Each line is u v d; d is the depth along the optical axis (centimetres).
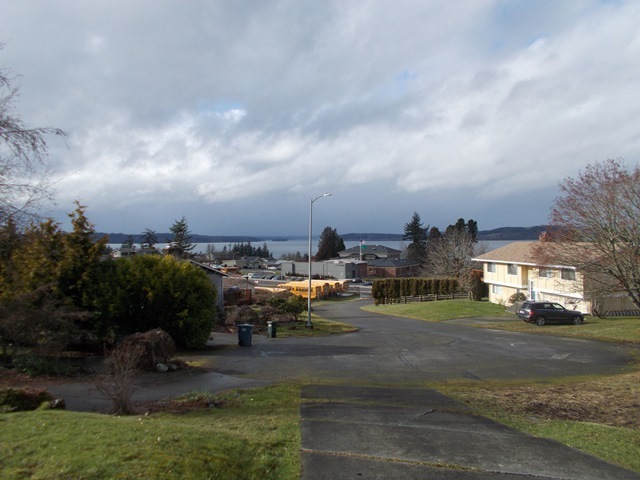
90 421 706
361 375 1538
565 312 3203
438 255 7969
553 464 698
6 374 1234
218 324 3300
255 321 3428
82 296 1827
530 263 4134
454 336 2714
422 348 2202
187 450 609
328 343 2397
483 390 1277
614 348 2191
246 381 1370
